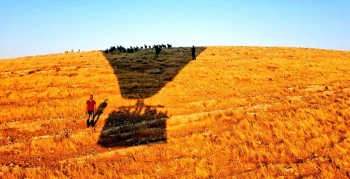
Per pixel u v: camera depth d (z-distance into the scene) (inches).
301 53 1737.2
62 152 482.6
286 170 382.0
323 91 852.0
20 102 764.0
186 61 1413.6
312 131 520.7
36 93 839.7
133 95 819.4
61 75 1111.6
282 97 784.3
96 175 387.9
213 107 714.8
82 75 1112.2
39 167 414.9
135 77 1068.5
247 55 1648.6
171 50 2100.1
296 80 991.6
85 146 508.7
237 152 447.8
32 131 568.7
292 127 542.9
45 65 1323.8
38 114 667.4
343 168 379.2
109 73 1160.8
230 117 629.0
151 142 514.6
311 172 381.1
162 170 402.0
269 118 604.1
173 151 466.9
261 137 504.7
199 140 506.6
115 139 534.3
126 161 437.4
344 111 619.5
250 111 665.6
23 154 471.5
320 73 1103.0
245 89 893.2
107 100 776.9
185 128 581.6
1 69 1219.9
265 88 903.7
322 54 1712.6
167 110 687.1
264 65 1263.5
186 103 747.4
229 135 519.5
